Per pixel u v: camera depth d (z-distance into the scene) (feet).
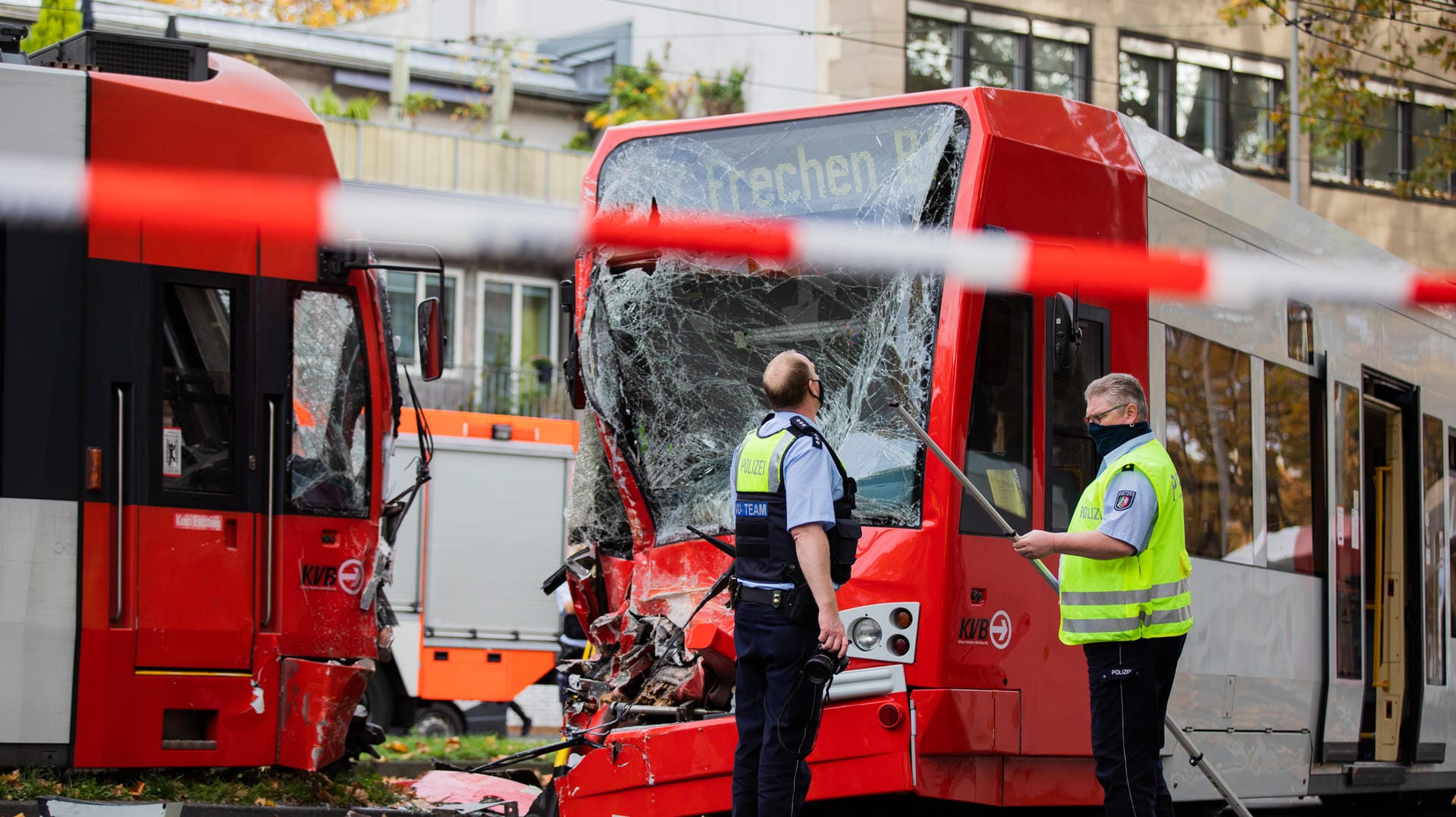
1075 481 43.21
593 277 46.24
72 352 45.91
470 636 94.22
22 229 45.37
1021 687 40.98
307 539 50.78
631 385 45.60
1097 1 150.92
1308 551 55.42
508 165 138.51
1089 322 43.88
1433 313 67.00
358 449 52.65
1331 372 57.47
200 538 48.08
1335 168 160.97
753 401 43.86
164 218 20.54
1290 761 53.52
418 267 53.11
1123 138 46.42
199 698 47.62
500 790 56.18
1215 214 50.21
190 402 48.32
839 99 144.36
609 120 155.94
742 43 156.66
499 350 146.82
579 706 45.50
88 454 45.91
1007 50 147.33
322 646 50.85
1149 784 35.91
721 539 43.57
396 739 78.95
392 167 133.28
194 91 48.75
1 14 111.75
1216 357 49.73
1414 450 64.80
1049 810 47.96
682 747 40.24
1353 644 58.49
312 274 51.37
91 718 45.50
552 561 97.25
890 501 40.24
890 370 41.09
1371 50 151.53
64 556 45.34
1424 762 63.98
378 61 152.66
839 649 32.55
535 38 178.40
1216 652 48.75
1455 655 67.67
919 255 36.45
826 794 38.96
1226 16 124.47
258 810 44.19
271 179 48.65
